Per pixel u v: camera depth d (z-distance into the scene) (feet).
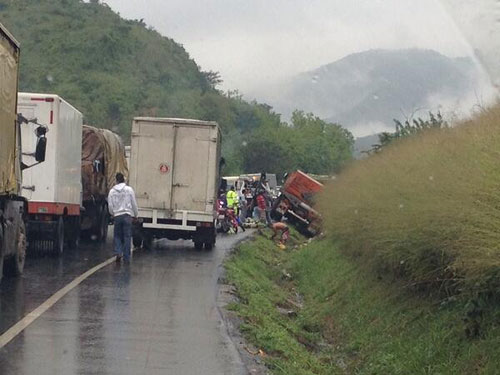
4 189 44.32
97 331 32.17
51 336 30.73
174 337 31.94
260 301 46.91
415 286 38.01
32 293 41.65
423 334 33.47
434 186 33.47
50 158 61.41
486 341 28.25
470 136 34.78
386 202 40.24
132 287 45.60
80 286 44.96
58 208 63.00
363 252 48.42
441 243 32.12
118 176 59.72
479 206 28.04
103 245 78.84
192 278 51.62
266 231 115.85
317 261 71.00
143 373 25.88
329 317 48.52
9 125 45.70
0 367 25.54
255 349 31.27
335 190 69.97
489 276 27.89
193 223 75.36
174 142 75.36
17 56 47.50
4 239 45.42
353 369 35.94
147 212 75.20
